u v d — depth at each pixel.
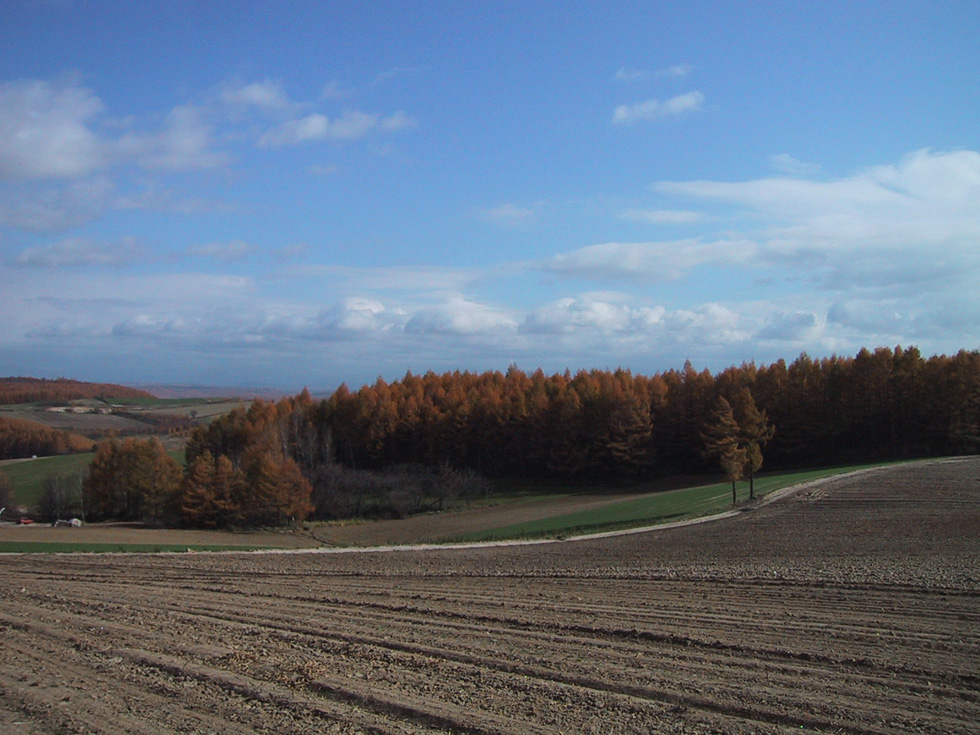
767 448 86.69
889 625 16.02
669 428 90.12
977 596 19.23
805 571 25.09
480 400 94.75
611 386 89.88
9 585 24.67
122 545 43.22
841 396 84.88
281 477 69.69
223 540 54.34
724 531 40.78
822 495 49.94
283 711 10.17
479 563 33.12
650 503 60.69
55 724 9.73
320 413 100.75
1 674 12.23
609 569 28.52
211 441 98.75
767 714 9.92
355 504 76.88
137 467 77.75
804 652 13.38
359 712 10.11
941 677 11.73
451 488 78.50
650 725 9.50
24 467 95.69
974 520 35.84
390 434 94.88
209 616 18.20
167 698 10.80
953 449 79.06
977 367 78.75
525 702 10.45
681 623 16.55
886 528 35.72
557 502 73.69
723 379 90.38
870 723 9.62
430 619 17.58
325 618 17.80
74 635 15.45
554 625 16.45
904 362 86.88
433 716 9.80
